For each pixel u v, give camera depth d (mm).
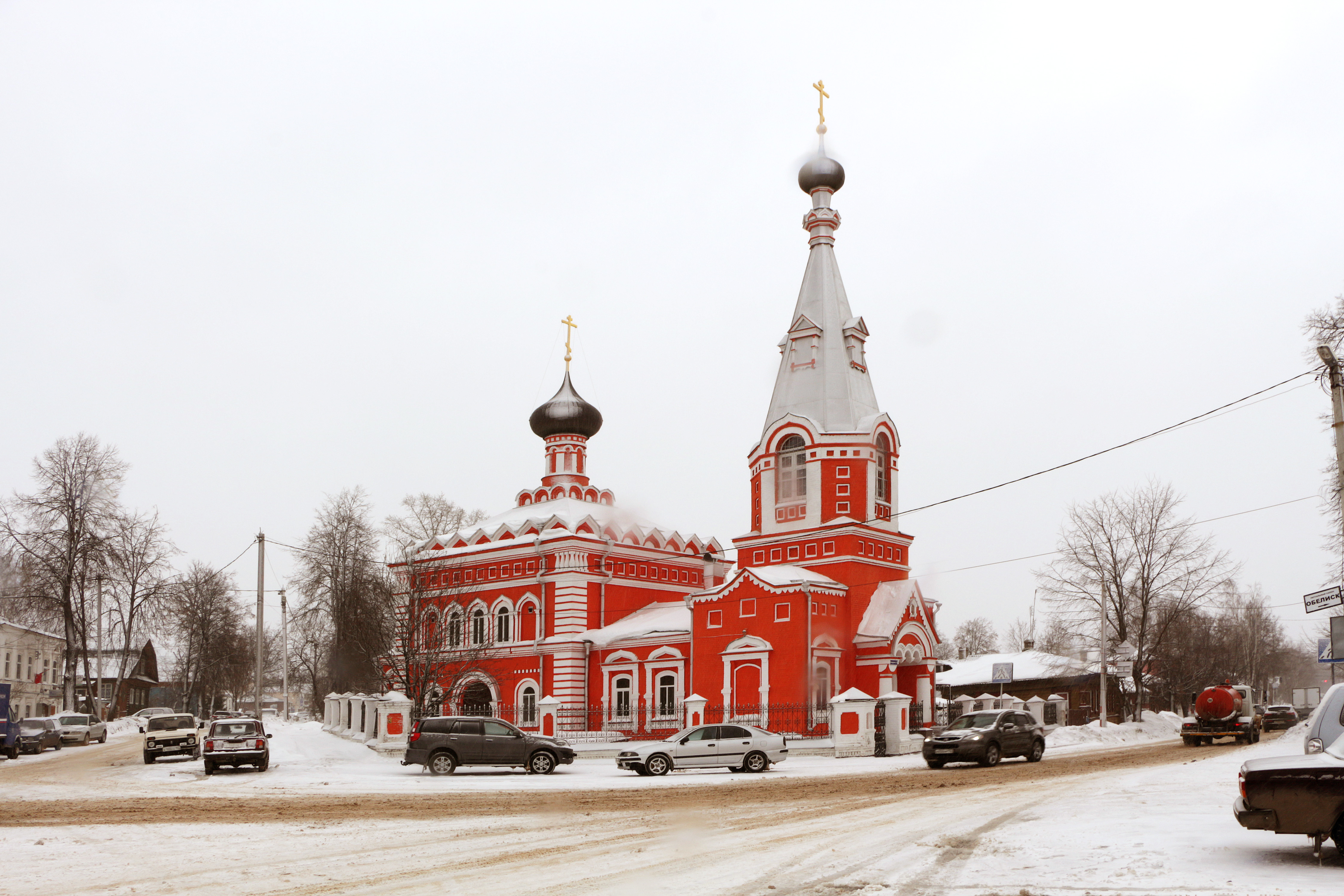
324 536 71812
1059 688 78938
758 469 56375
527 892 12695
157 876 14570
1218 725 46344
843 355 56281
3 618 81938
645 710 54656
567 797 26094
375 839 18297
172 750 42906
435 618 56250
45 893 13383
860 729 42750
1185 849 14289
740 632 51188
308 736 55250
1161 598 63062
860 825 19078
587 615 59219
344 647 69375
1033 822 18328
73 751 55094
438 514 83000
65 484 64812
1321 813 12953
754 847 16453
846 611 51969
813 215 58781
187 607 84438
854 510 53500
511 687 60031
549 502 66312
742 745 34469
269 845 17734
